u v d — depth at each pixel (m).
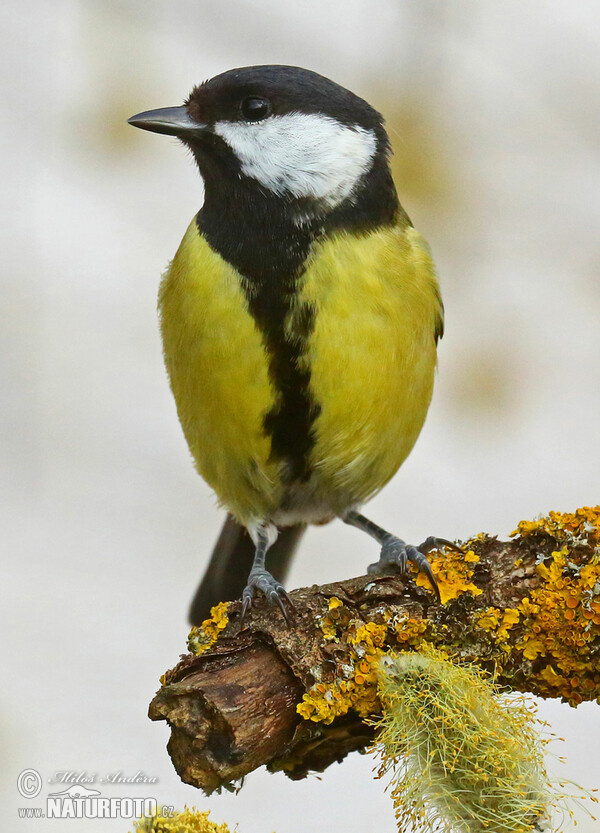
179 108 2.02
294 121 2.02
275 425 2.02
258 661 1.99
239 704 1.99
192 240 2.02
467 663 1.99
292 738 1.99
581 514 1.99
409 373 2.02
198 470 2.03
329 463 2.02
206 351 2.02
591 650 1.99
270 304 2.01
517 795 1.98
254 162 2.02
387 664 1.99
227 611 1.99
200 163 2.02
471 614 1.99
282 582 2.05
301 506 2.04
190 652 1.99
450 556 2.00
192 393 2.02
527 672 1.99
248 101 2.02
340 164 2.02
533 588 1.99
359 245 2.02
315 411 2.02
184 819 1.97
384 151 2.02
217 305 2.01
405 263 2.02
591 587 1.99
